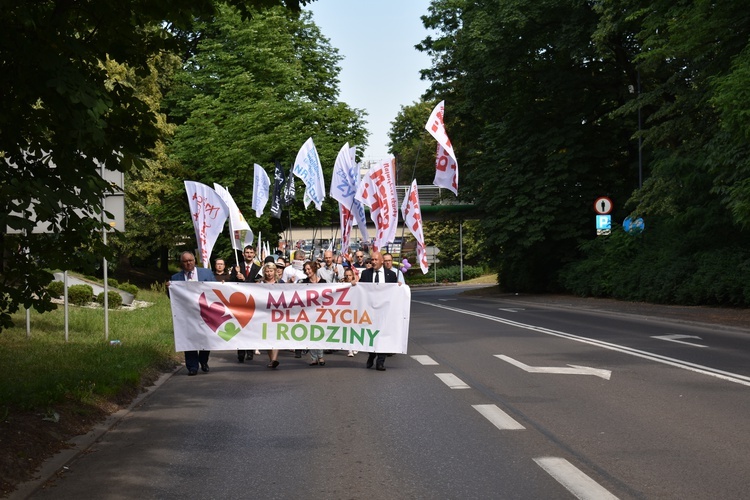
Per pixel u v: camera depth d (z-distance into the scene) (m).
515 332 19.47
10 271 8.35
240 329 13.63
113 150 8.34
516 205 40.53
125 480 6.45
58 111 7.23
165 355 14.79
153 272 57.38
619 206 40.44
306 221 42.16
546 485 6.07
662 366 12.75
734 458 6.82
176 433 8.27
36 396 8.98
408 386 11.17
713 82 19.95
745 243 28.08
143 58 8.59
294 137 38.91
